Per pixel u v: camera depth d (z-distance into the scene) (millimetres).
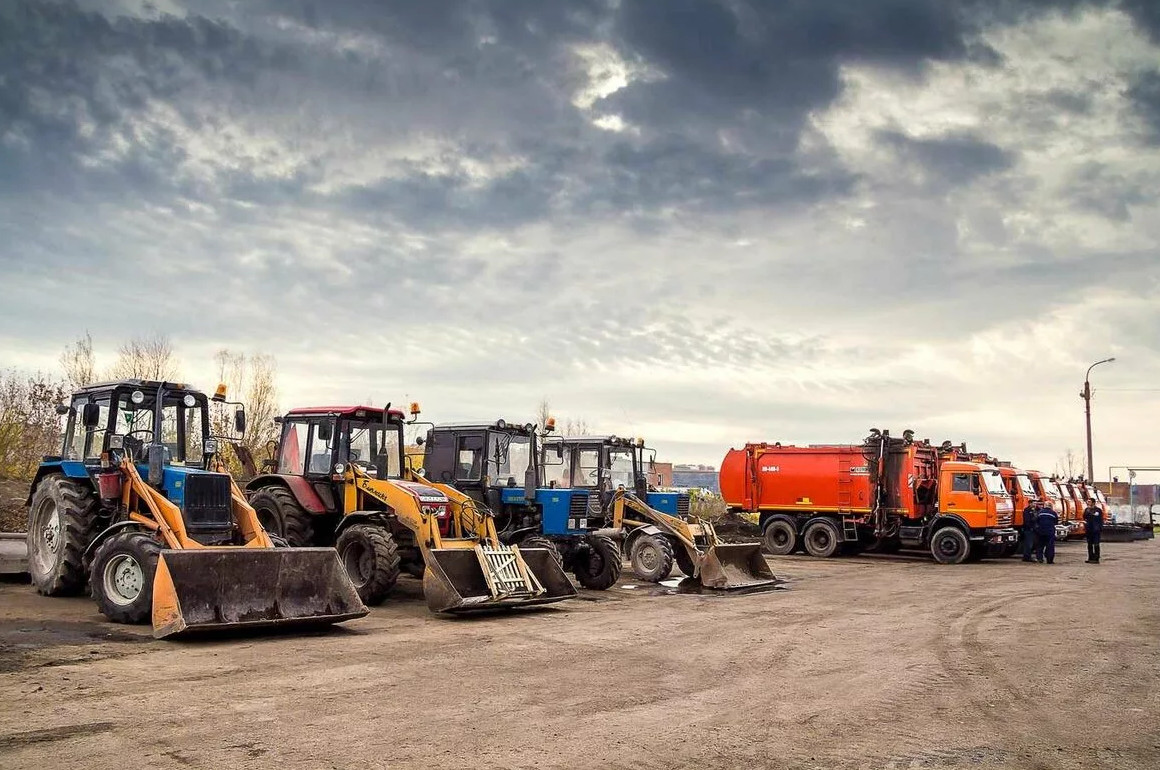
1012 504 25031
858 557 26188
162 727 6082
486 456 15891
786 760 5816
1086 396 42781
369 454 14312
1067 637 11094
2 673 7527
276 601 9992
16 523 17062
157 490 10977
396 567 12602
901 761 5863
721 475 28016
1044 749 6234
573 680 7984
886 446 25609
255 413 24641
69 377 22312
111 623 10039
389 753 5672
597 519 16516
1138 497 57562
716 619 12195
